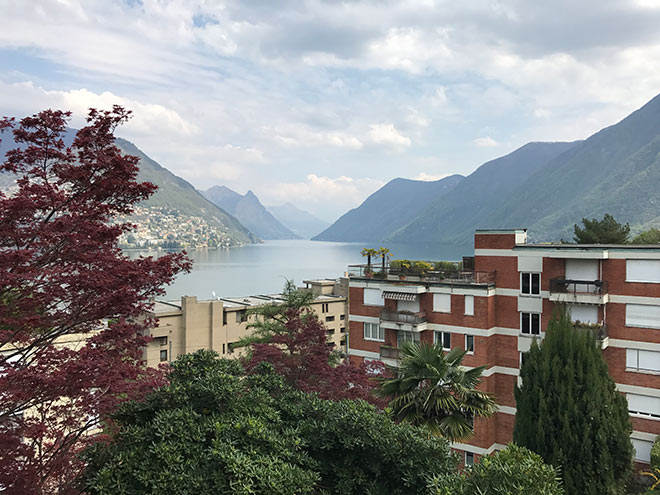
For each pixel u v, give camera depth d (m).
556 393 21.78
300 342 26.83
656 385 29.69
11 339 11.50
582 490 20.61
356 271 41.47
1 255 9.90
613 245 32.75
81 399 12.03
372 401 22.03
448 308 36.34
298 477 9.77
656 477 25.30
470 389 19.41
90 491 10.81
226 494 9.58
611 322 31.19
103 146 12.65
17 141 12.08
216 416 11.62
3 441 10.39
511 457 10.50
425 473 10.90
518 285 34.31
